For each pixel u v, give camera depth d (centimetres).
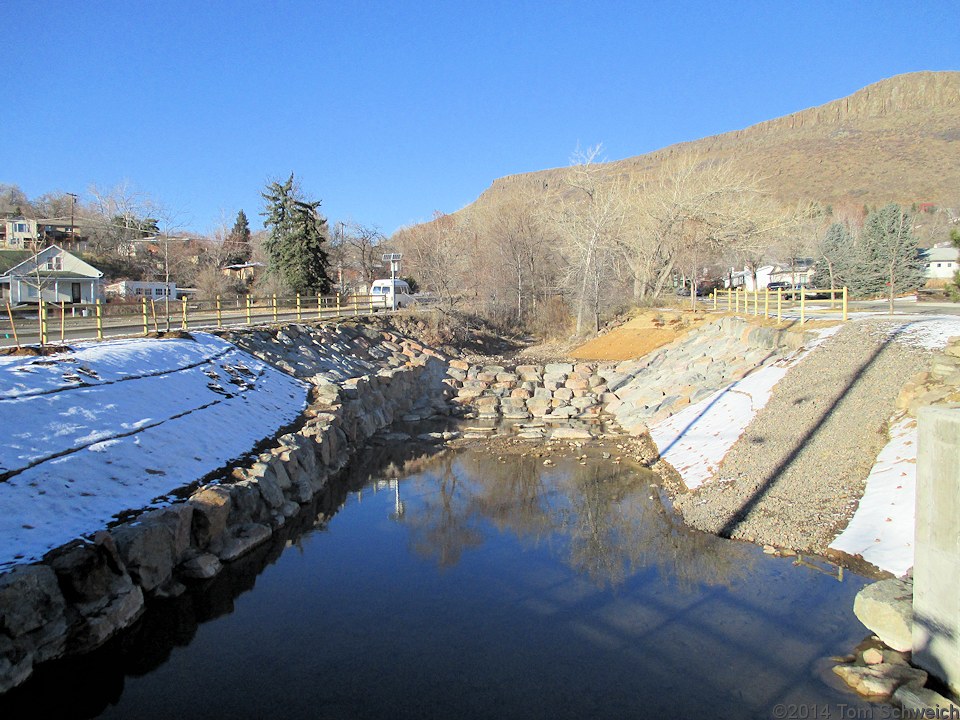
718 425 1725
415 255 6869
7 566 711
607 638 815
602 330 3975
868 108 19500
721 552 1068
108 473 1009
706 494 1322
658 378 2548
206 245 7562
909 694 659
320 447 1611
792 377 1739
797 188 13675
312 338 2700
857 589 894
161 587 892
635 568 1029
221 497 1059
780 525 1110
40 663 687
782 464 1309
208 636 823
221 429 1406
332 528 1257
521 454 1870
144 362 1523
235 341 2147
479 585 984
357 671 741
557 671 739
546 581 995
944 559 665
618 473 1630
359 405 2152
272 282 5094
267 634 829
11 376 1130
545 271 5125
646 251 4450
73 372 1270
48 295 4156
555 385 2788
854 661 737
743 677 718
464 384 2875
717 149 19550
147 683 716
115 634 774
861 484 1129
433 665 755
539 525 1267
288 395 1903
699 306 3925
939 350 1467
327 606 912
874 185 12781
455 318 4194
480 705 673
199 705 675
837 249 5594
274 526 1205
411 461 1817
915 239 4903
